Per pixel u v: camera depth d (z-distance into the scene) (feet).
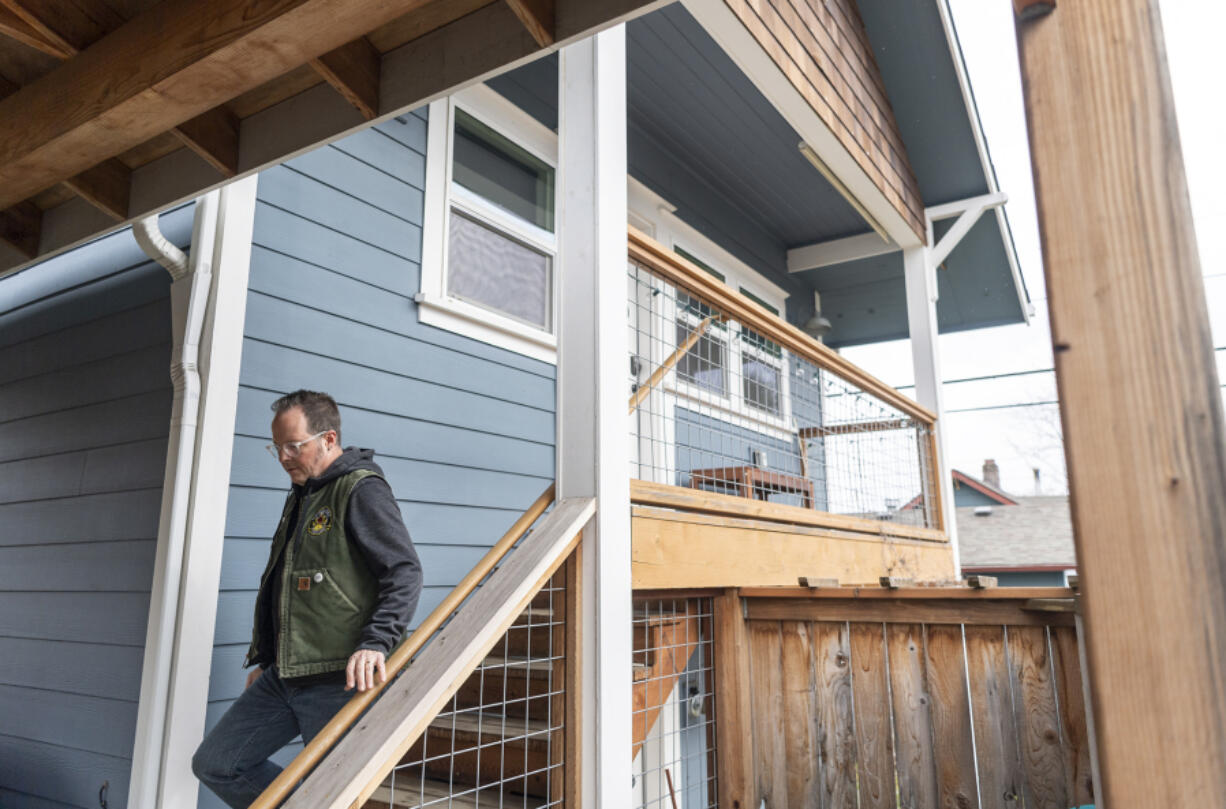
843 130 15.74
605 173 8.21
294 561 6.80
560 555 6.88
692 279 9.52
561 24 4.99
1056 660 8.21
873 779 9.04
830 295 27.07
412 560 6.55
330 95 5.94
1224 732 2.37
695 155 18.85
